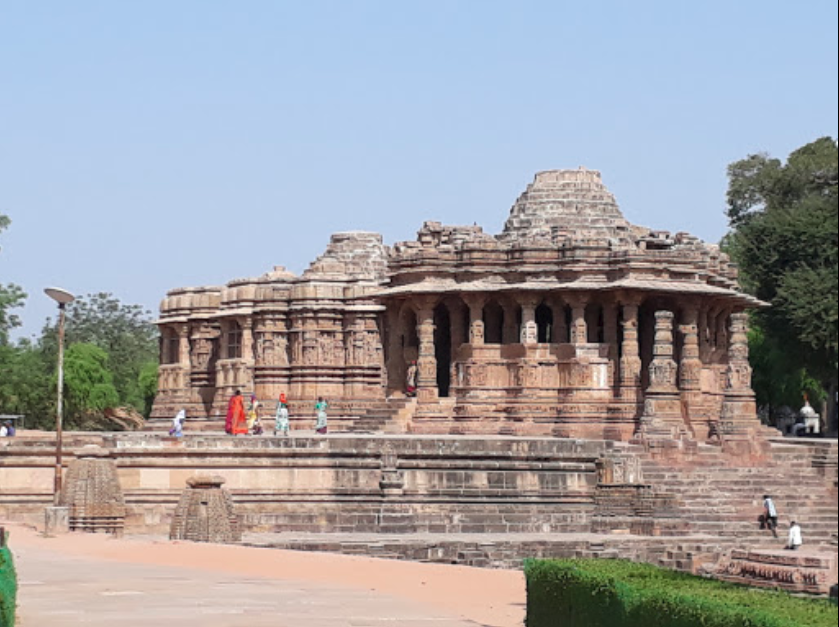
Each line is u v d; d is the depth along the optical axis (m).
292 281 93.31
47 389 122.12
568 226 83.62
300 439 65.69
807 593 43.69
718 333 83.94
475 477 66.88
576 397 78.06
